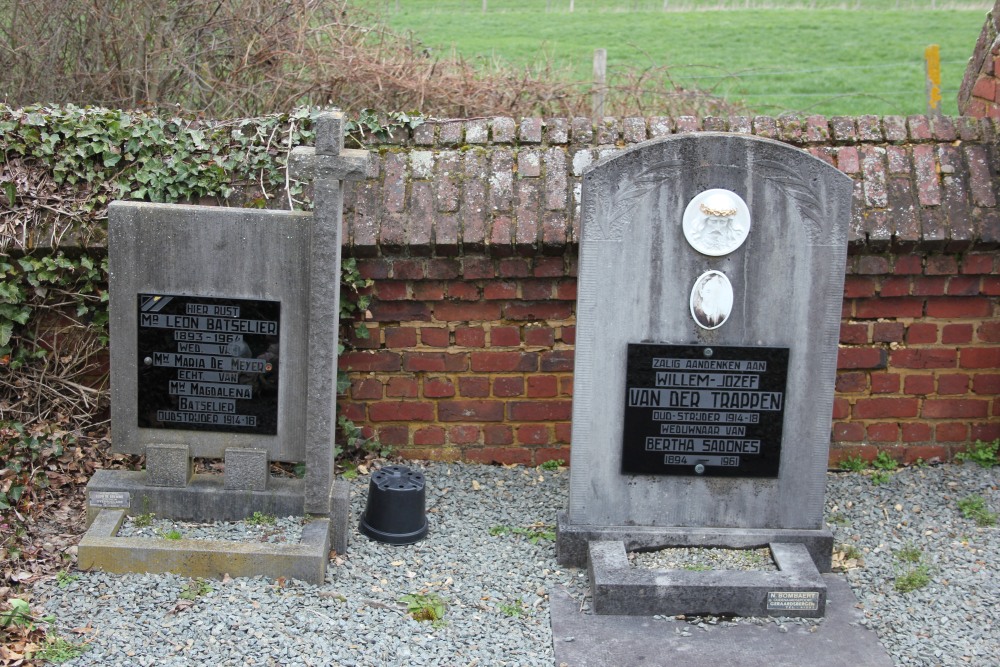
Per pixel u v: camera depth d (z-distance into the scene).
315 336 4.77
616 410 4.88
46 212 5.58
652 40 18.88
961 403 5.90
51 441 5.64
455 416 5.88
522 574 4.92
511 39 18.12
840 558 5.10
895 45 18.81
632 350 4.80
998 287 5.68
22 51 7.82
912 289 5.67
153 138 5.71
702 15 20.72
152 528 4.93
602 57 9.23
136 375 4.96
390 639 4.32
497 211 5.52
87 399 5.81
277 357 4.92
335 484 5.09
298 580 4.71
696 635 4.46
